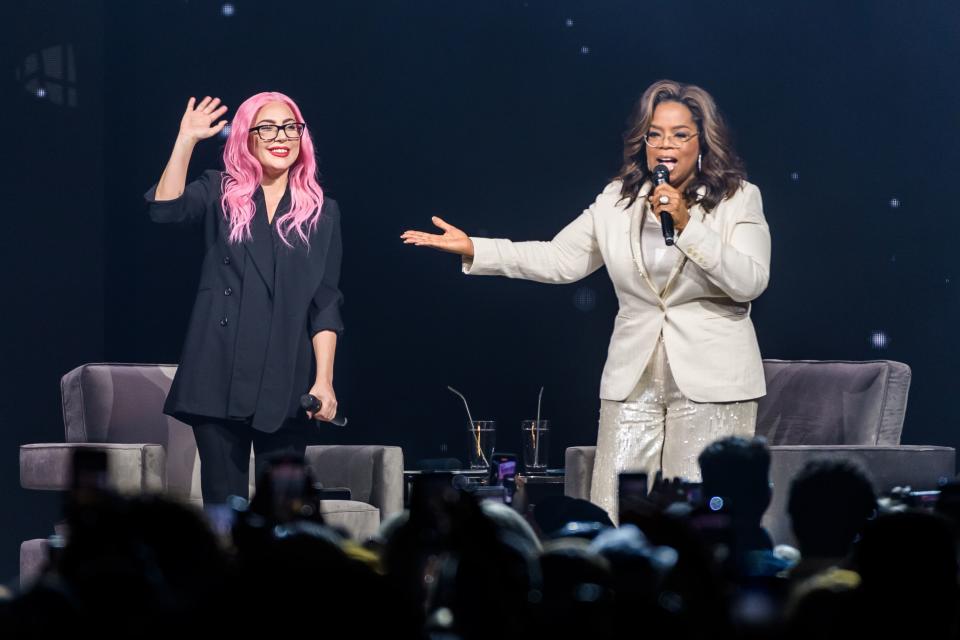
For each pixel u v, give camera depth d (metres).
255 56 20.62
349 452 16.20
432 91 20.42
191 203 11.84
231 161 11.89
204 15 20.70
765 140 19.08
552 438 20.17
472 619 4.22
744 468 8.04
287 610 3.56
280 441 11.70
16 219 19.12
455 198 20.38
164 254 20.56
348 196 20.47
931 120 18.38
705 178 11.70
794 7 19.00
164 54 20.72
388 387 20.44
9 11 19.20
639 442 11.91
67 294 19.95
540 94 20.17
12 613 3.55
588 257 12.70
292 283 11.72
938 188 18.33
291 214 11.85
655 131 11.64
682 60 19.56
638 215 11.87
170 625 3.62
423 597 4.77
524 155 20.22
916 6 18.45
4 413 18.80
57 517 19.41
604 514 7.09
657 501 6.10
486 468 16.56
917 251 18.42
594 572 4.11
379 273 20.45
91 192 20.45
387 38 20.52
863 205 18.66
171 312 20.52
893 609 4.47
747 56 19.23
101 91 20.73
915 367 18.39
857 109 18.72
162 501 4.10
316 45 20.55
